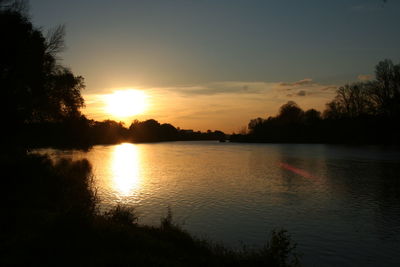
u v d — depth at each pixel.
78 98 53.84
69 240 11.39
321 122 153.12
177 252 12.77
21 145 41.84
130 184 43.53
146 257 10.88
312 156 85.88
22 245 10.96
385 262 17.73
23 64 36.75
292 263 16.98
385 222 25.28
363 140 118.50
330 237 21.73
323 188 40.09
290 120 178.62
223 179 48.56
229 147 161.75
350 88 123.12
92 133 67.62
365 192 37.28
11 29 35.41
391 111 95.06
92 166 64.44
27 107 39.62
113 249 11.53
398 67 94.25
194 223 24.80
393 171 54.09
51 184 24.20
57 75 46.22
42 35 42.00
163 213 27.62
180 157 95.44
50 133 51.38
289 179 48.03
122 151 131.38
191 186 42.22
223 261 12.55
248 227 23.75
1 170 23.88
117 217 18.53
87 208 14.20
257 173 55.50
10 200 18.14
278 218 26.44
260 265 12.44
